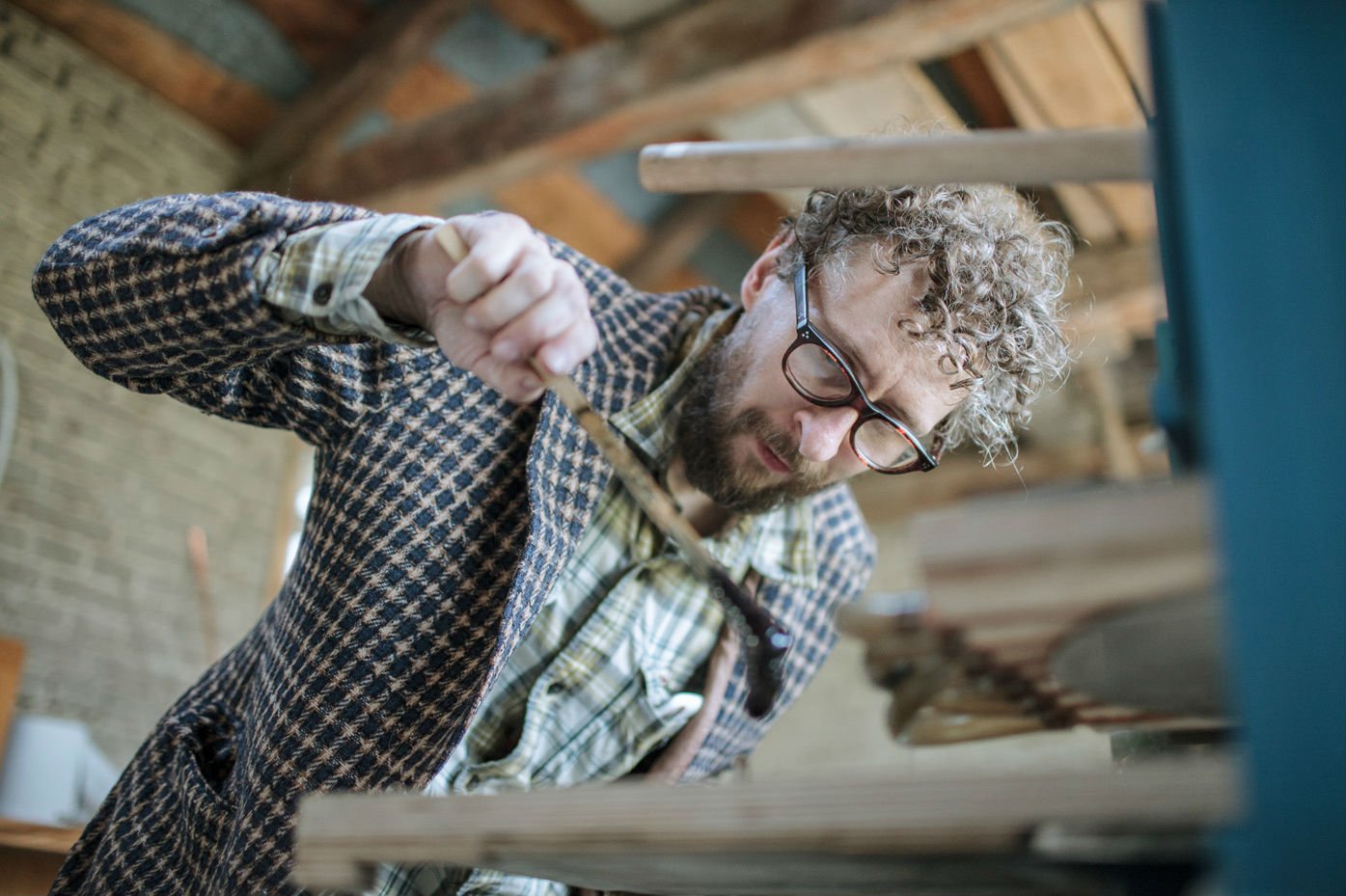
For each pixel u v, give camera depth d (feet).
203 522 15.23
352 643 3.38
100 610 13.88
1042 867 1.59
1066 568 1.64
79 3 14.89
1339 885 1.38
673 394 4.14
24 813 9.57
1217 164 1.62
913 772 1.54
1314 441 1.50
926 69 13.99
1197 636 1.73
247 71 16.22
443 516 3.54
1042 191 15.33
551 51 16.46
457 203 17.71
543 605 3.99
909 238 3.92
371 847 1.84
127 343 3.21
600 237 18.81
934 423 4.23
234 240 2.99
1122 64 12.96
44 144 14.67
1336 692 1.43
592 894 4.04
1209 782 1.43
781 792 1.59
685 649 4.30
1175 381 2.04
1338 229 1.55
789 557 4.49
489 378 2.82
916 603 1.83
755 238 19.45
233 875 3.21
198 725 3.80
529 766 4.01
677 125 14.16
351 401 3.60
